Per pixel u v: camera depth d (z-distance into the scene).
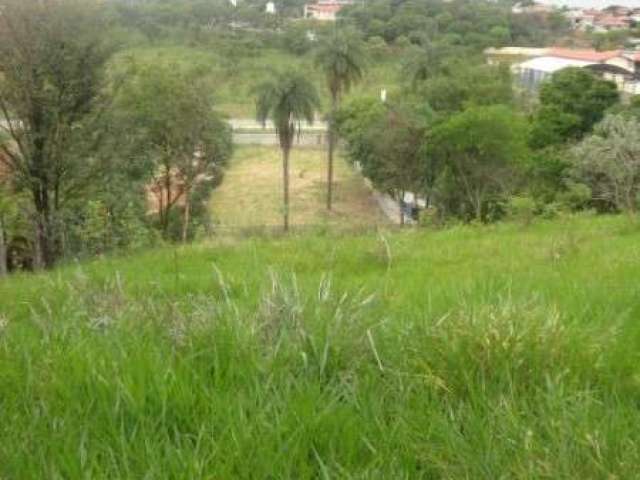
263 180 60.50
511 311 3.21
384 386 2.77
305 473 2.18
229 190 57.75
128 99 30.55
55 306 5.05
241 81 82.69
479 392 2.69
